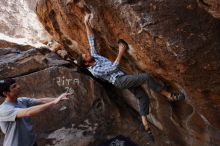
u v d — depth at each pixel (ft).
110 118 19.79
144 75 14.75
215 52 12.01
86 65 15.46
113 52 16.31
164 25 12.19
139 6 12.40
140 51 13.91
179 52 12.24
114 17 13.62
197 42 12.04
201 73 12.62
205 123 15.57
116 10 13.16
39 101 13.44
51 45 28.60
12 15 34.81
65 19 18.03
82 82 19.62
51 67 19.56
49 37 30.86
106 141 19.21
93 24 14.98
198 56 12.17
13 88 12.39
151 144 19.02
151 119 18.99
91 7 14.38
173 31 12.15
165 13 12.17
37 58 19.99
